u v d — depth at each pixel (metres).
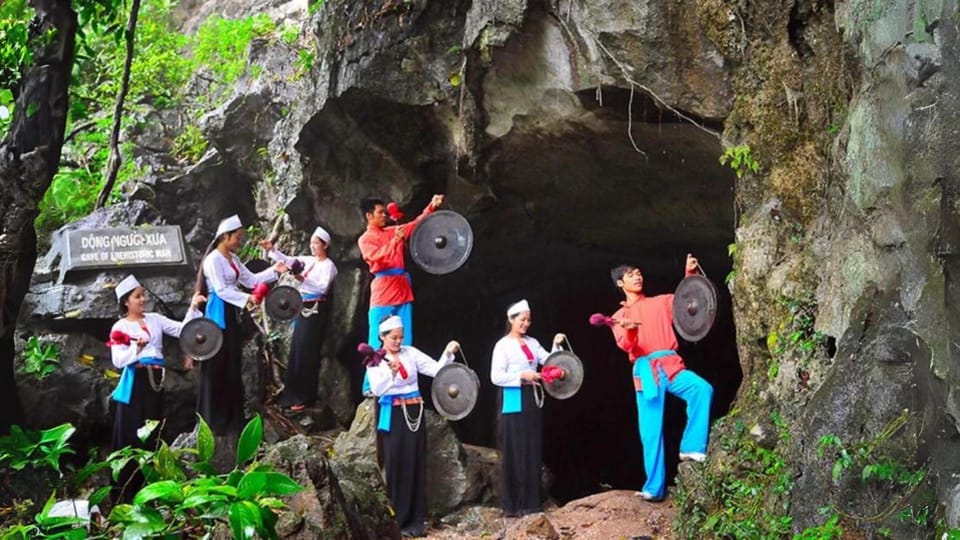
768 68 9.66
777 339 9.22
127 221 14.37
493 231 13.64
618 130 11.20
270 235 14.42
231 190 15.12
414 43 11.98
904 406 7.59
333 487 7.61
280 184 14.15
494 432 15.93
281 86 14.81
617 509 10.52
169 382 12.92
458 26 11.87
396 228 12.45
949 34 6.88
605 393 17.23
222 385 11.95
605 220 13.18
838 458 7.85
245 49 16.12
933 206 6.90
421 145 12.70
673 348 10.66
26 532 6.02
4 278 11.06
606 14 10.02
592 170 12.15
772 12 9.61
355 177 13.26
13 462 9.45
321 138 13.07
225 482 6.00
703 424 10.34
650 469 10.66
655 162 11.73
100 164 15.71
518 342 11.37
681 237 13.42
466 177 12.48
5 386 11.47
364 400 13.35
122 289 11.63
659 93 10.12
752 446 9.20
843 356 8.13
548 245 14.02
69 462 12.45
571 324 16.94
